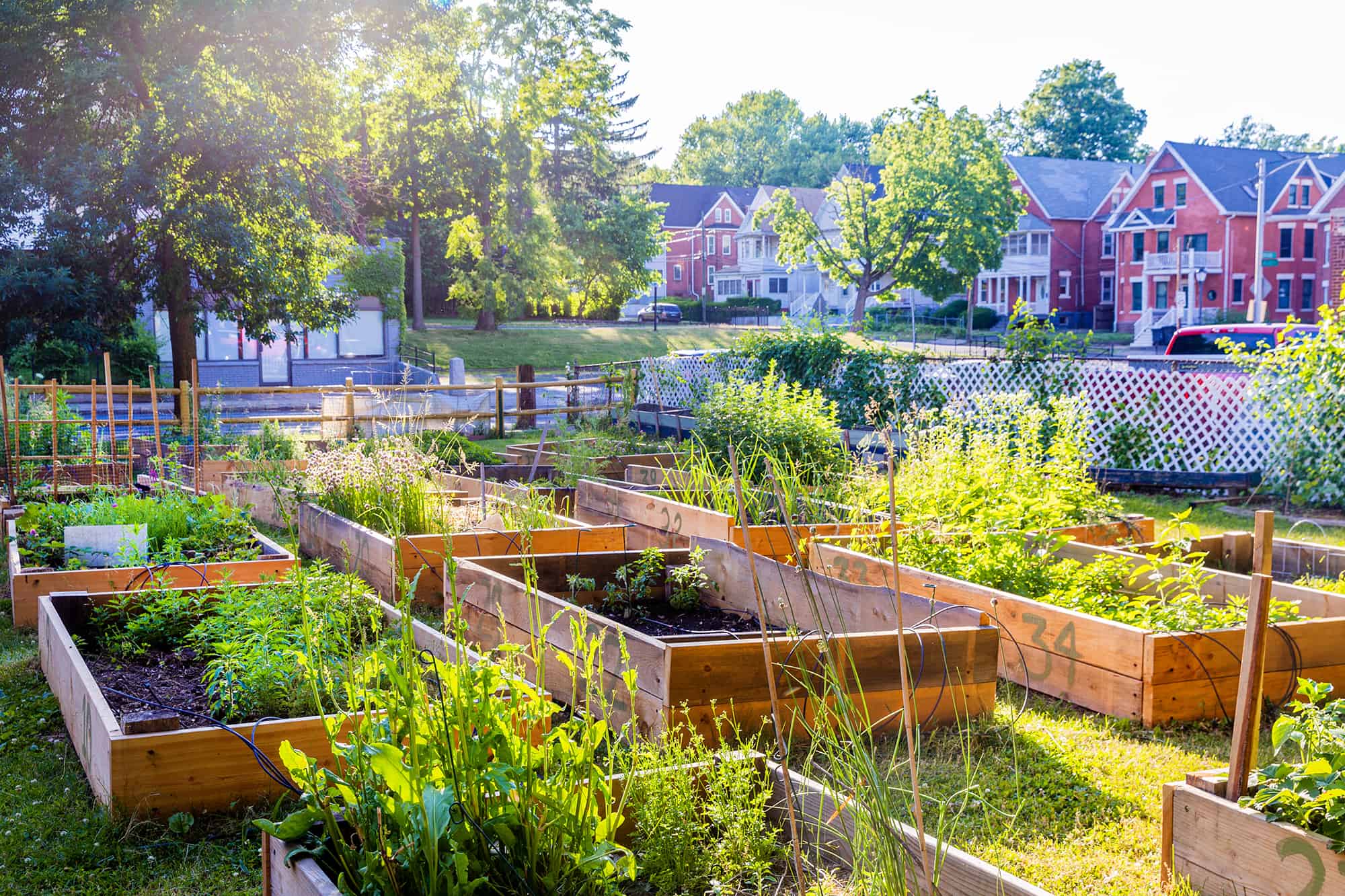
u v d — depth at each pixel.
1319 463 11.59
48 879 3.67
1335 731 3.22
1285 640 5.18
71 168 20.38
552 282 48.38
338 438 15.06
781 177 95.81
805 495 8.29
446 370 39.62
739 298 68.56
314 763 3.13
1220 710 5.09
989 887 2.96
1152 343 47.97
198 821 4.05
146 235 21.69
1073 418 8.66
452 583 3.12
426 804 2.75
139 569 7.07
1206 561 7.58
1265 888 3.10
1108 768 4.49
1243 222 47.53
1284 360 11.84
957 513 7.34
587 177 54.38
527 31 45.69
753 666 4.67
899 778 4.34
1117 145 84.81
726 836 3.39
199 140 20.88
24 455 12.30
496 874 2.90
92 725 4.36
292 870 2.87
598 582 6.70
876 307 59.75
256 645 4.78
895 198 45.75
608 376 20.25
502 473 12.09
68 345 23.83
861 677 4.81
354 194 29.91
